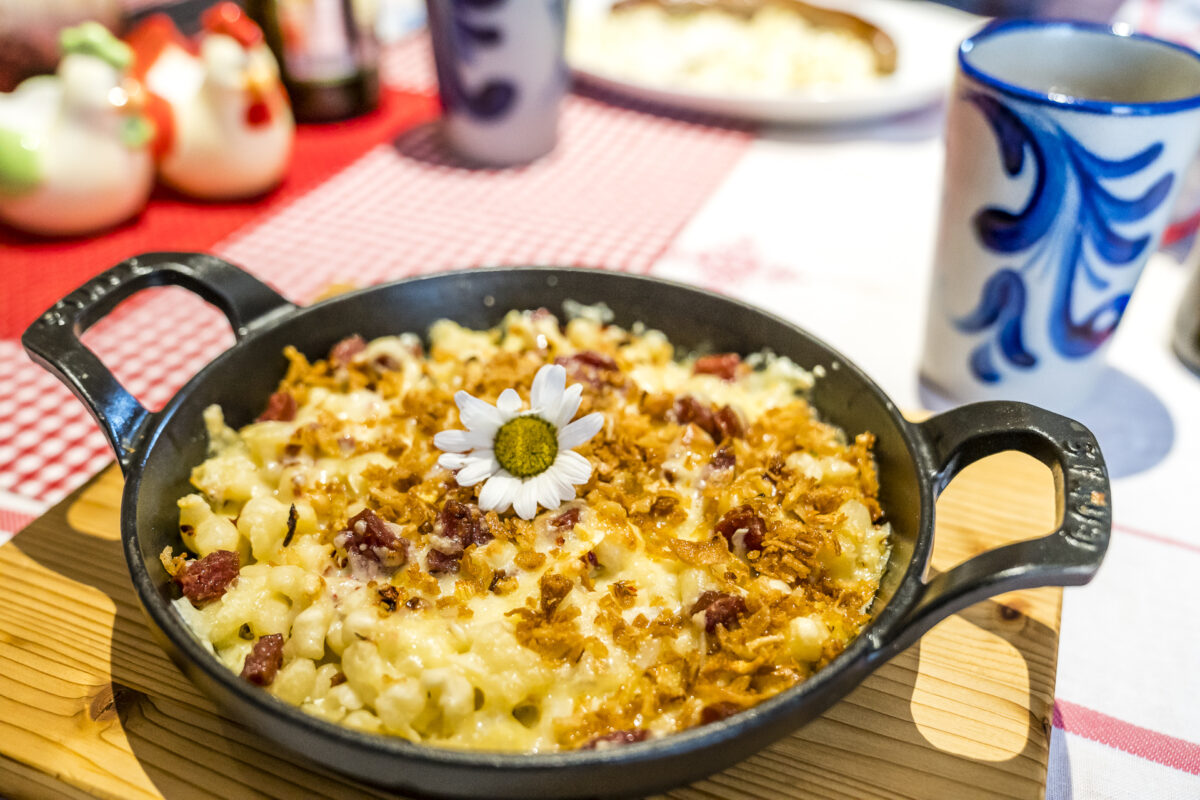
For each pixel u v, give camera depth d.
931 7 0.71
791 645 0.29
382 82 0.63
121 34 0.57
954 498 0.36
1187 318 0.43
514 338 0.38
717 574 0.31
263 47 0.50
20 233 0.49
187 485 0.33
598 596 0.30
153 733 0.28
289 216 0.52
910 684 0.30
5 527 0.36
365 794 0.27
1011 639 0.31
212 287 0.34
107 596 0.32
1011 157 0.34
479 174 0.56
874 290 0.47
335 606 0.30
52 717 0.29
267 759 0.28
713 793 0.28
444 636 0.29
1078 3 0.75
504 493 0.31
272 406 0.35
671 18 0.67
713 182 0.55
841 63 0.61
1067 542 0.26
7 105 0.46
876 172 0.57
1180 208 0.46
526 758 0.24
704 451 0.34
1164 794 0.29
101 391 0.31
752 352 0.37
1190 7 0.71
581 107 0.62
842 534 0.32
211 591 0.30
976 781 0.28
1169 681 0.32
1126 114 0.32
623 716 0.28
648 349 0.38
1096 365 0.39
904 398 0.41
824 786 0.28
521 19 0.51
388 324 0.37
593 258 0.49
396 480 0.33
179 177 0.51
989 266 0.37
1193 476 0.38
